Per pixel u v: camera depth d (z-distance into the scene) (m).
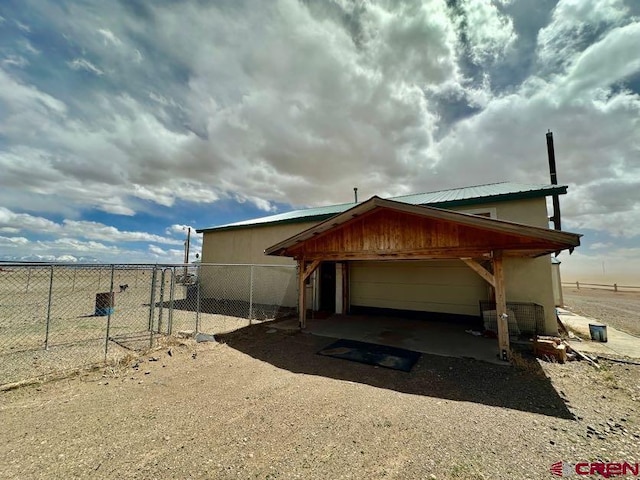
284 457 2.47
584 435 2.84
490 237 5.23
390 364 5.06
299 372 4.67
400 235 6.25
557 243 4.63
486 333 7.07
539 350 5.43
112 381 4.13
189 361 5.12
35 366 4.63
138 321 8.56
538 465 2.37
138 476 2.19
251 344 6.35
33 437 2.70
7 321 8.44
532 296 7.39
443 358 5.39
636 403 3.56
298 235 7.29
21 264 4.80
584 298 20.50
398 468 2.33
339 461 2.42
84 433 2.79
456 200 8.38
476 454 2.52
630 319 10.30
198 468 2.30
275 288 12.23
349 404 3.53
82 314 9.78
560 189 7.27
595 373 4.61
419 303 9.46
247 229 13.56
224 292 13.97
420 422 3.10
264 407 3.43
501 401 3.63
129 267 6.11
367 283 10.45
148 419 3.10
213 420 3.10
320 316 9.89
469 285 8.78
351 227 6.98
